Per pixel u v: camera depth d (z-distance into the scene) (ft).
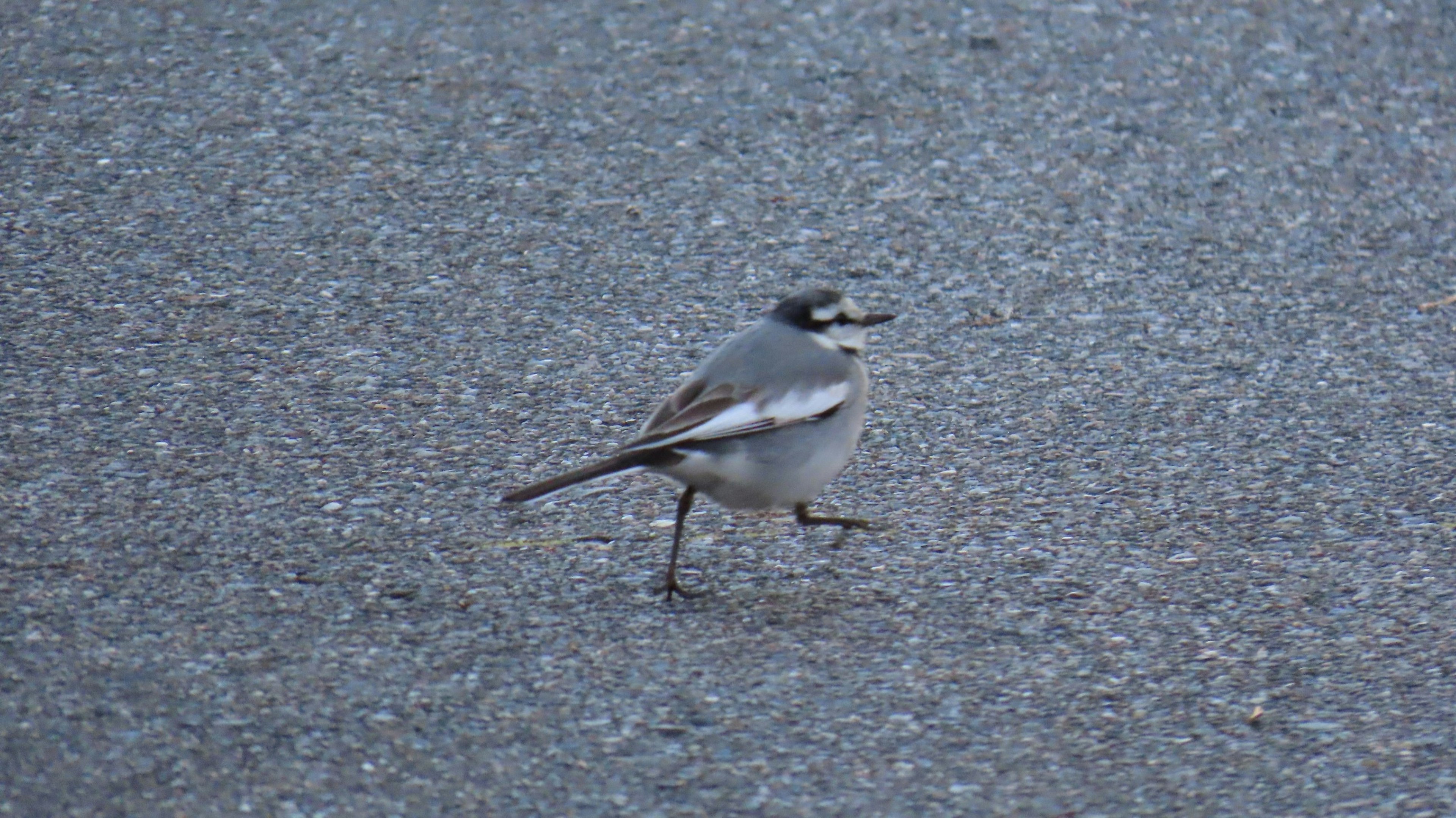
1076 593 30.89
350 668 27.45
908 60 58.75
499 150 52.21
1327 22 62.13
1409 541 32.96
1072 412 38.63
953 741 25.93
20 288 42.70
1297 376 40.45
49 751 24.58
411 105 54.90
